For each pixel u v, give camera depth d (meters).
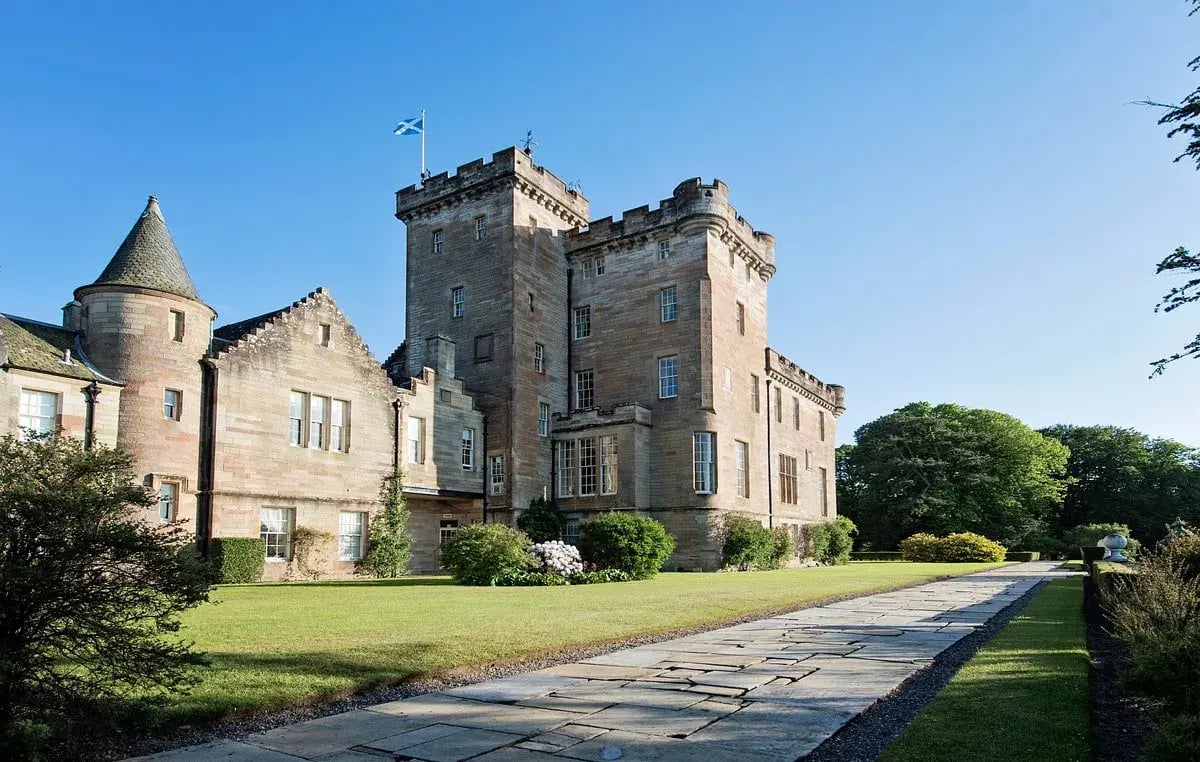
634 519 29.69
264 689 8.97
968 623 15.41
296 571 28.59
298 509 29.08
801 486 50.41
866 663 11.04
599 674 10.47
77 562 7.13
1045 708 7.82
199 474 26.09
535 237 40.88
